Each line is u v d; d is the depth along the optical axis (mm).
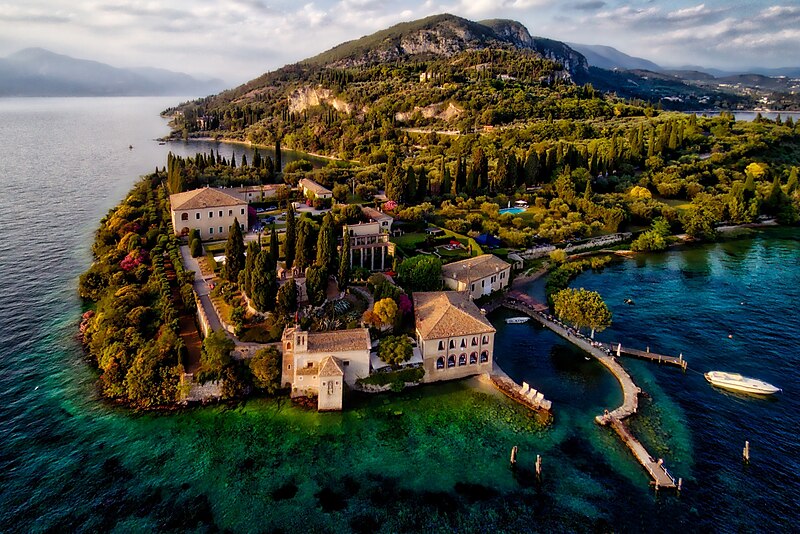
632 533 55562
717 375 83625
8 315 100375
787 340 97562
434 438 69500
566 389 81125
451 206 160875
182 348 78875
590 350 92000
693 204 180375
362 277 105250
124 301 94500
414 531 55281
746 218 176750
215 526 55375
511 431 71125
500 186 189000
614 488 61562
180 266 106688
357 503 58688
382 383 78688
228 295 93188
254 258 90125
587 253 149375
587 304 93812
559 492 60812
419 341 84312
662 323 104062
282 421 71750
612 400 78438
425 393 79125
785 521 57406
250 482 61312
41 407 73562
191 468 63219
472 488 61219
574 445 68688
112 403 74875
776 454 67750
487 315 106062
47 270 124000
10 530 54250
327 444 67875
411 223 143375
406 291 102688
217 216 128875
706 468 65062
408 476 62844
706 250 153500
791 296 117625
